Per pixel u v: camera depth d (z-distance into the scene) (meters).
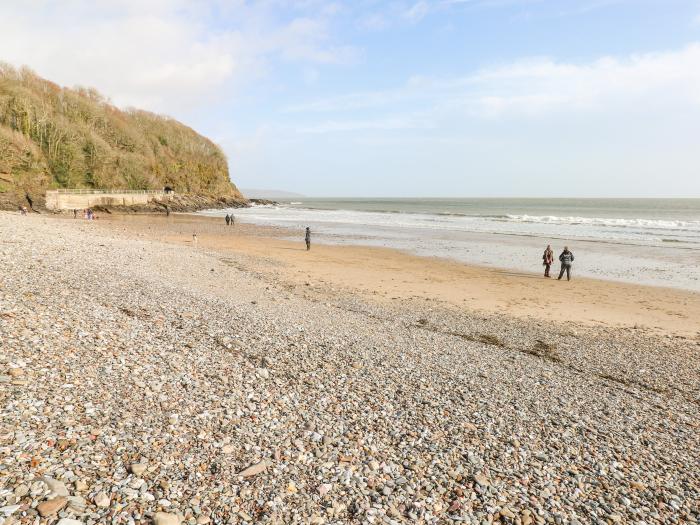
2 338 8.18
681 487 6.64
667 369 12.51
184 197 103.44
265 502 5.27
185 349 9.80
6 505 4.40
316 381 9.21
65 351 8.31
